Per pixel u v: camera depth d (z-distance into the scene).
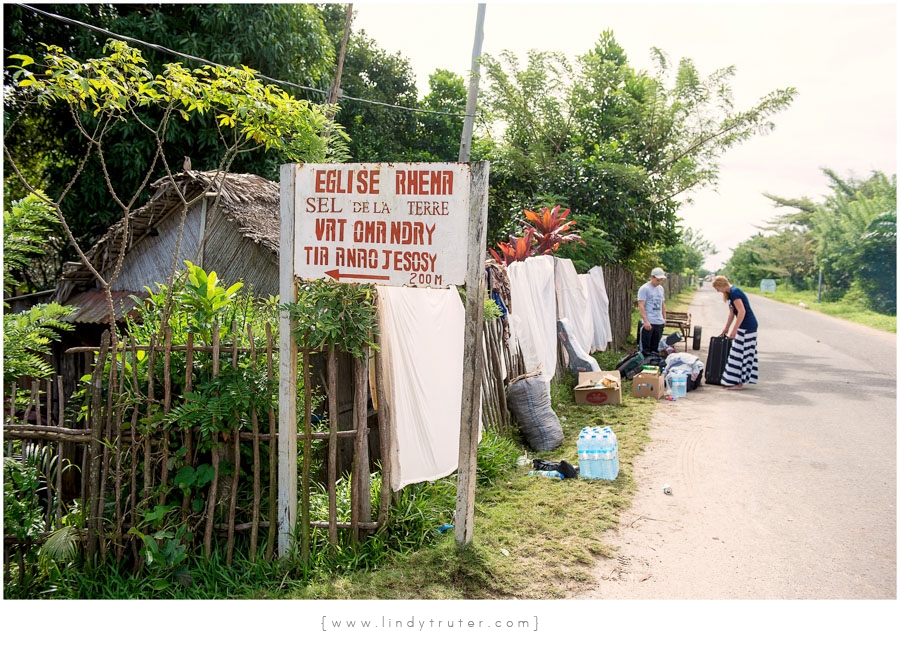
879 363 14.17
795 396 10.32
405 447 4.90
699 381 11.09
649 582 4.33
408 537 4.65
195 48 11.84
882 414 9.07
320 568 4.27
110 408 4.20
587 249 13.82
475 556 4.46
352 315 4.33
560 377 10.40
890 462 6.87
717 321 23.81
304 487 4.30
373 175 4.29
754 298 48.88
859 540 4.98
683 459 6.93
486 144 17.52
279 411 4.27
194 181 8.17
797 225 52.16
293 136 7.32
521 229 14.19
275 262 7.98
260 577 4.17
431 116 20.41
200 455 4.35
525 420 7.21
